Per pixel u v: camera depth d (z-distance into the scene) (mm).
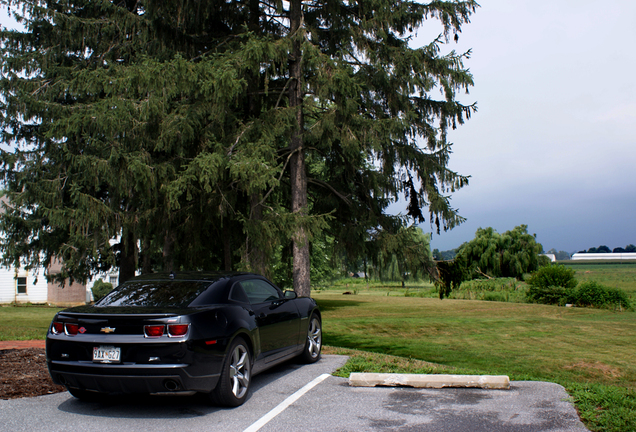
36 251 22891
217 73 12203
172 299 5926
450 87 15305
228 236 17078
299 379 7094
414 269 16781
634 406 5469
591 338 17844
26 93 19297
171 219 15250
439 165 16156
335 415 5316
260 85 16438
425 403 5758
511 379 7227
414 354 14336
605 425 4828
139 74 12320
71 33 19500
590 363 13172
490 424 4961
